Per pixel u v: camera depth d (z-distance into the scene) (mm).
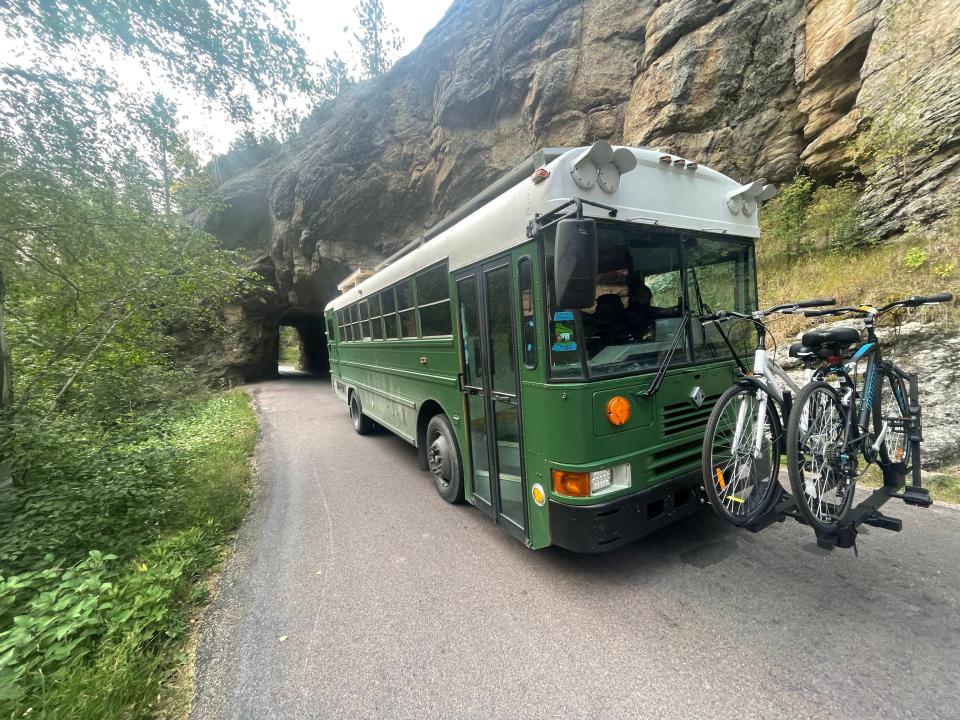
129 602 2789
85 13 4355
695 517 3695
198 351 20094
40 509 3512
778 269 7430
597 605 2674
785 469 4398
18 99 4312
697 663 2150
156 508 4066
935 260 5211
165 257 6434
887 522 2430
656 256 3092
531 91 12555
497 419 3412
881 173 6523
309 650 2475
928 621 2289
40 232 5055
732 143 8680
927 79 5961
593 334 2811
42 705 1931
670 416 2963
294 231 19312
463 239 3648
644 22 10922
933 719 1737
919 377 4383
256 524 4391
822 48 7320
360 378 7945
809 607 2482
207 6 4855
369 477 5727
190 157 6672
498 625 2574
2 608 2523
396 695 2115
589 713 1926
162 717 2082
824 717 1793
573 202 2449
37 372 5383
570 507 2650
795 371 5367
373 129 17484
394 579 3172
